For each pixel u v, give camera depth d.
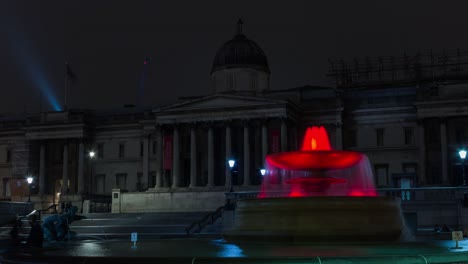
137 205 91.81
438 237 36.19
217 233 59.50
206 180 98.12
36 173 112.06
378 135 94.44
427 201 61.41
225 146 97.12
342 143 94.25
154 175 104.25
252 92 99.50
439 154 89.69
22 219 76.19
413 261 16.23
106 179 108.88
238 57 106.25
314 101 97.19
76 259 16.94
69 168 110.75
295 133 94.00
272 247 21.09
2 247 49.09
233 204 63.91
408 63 105.44
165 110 96.06
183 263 15.87
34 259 18.17
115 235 62.03
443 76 101.81
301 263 15.59
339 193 64.56
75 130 107.88
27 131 110.38
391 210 24.23
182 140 100.69
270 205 23.84
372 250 19.22
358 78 108.81
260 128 93.25
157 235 60.00
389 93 94.88
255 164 94.56
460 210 60.12
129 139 108.75
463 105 87.12
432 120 90.00
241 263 15.60
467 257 17.27
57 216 43.16
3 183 115.56
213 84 108.00
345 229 22.88
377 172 93.56
